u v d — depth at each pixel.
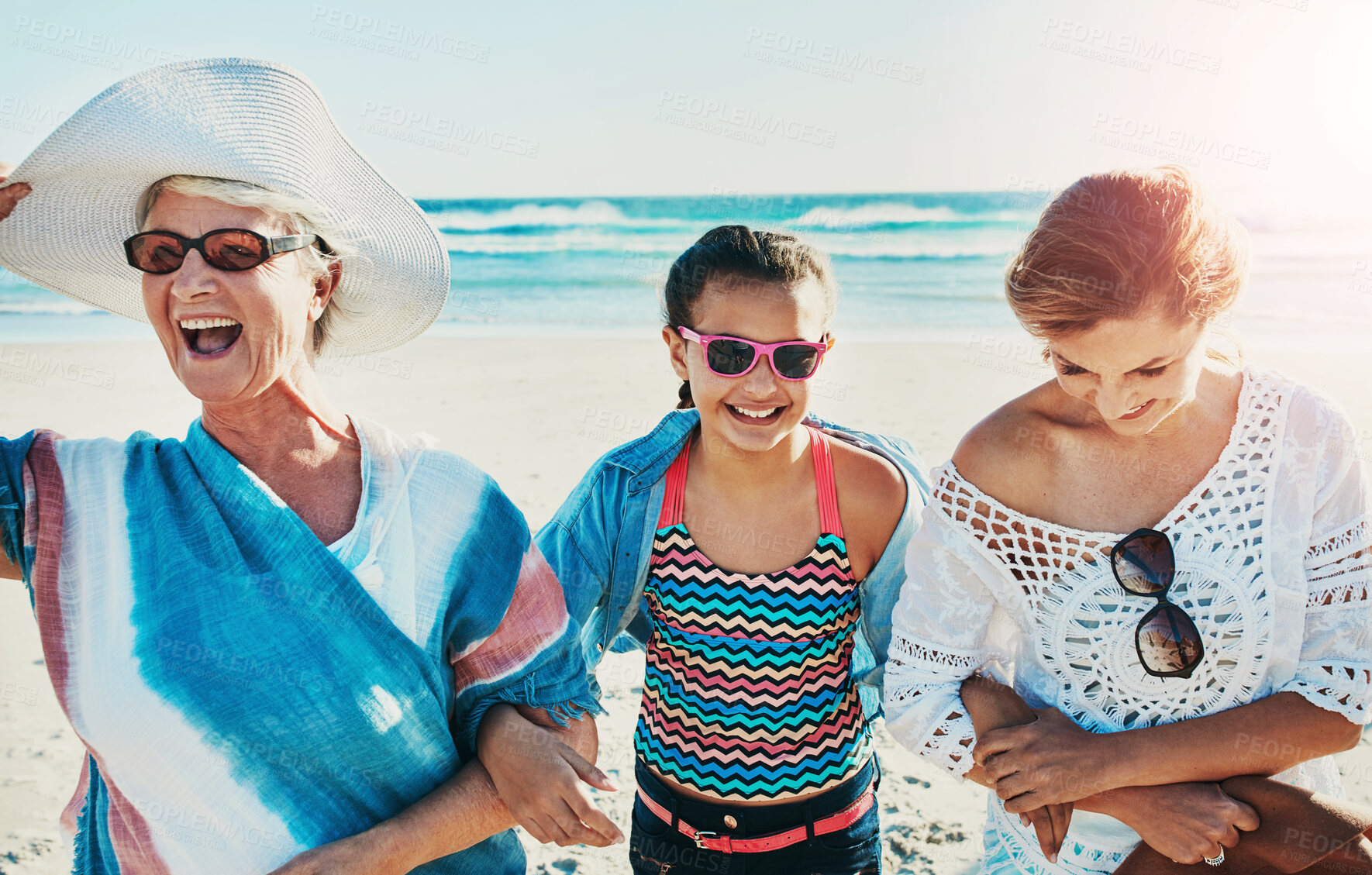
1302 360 9.91
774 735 1.96
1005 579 1.70
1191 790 1.53
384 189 1.78
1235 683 1.60
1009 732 1.60
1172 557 1.56
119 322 14.35
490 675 1.73
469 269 21.08
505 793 1.61
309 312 1.68
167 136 1.47
